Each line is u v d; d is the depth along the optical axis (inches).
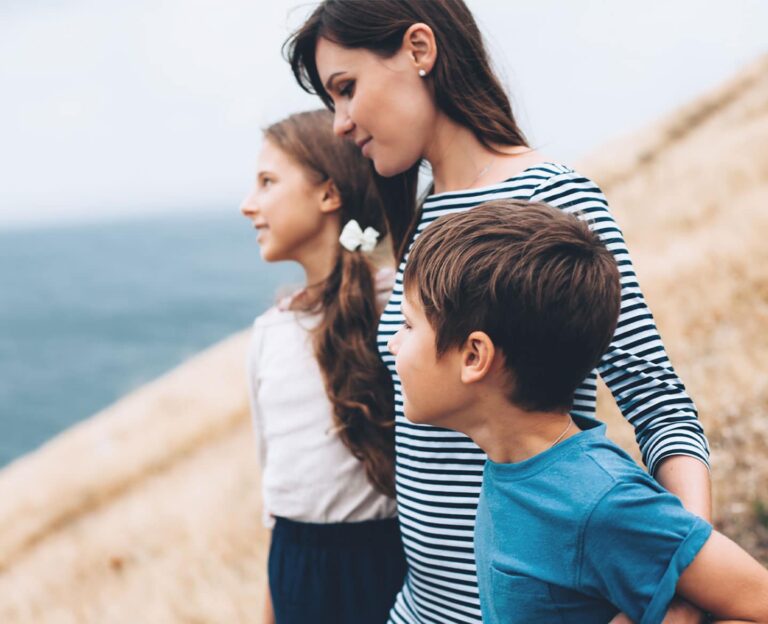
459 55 60.1
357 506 81.2
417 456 61.6
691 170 555.5
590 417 52.2
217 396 499.2
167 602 214.5
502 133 61.7
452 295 43.9
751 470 154.8
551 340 43.3
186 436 439.5
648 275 319.9
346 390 80.4
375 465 79.3
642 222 478.0
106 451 454.0
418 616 64.7
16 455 1911.9
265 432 89.6
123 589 244.1
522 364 43.9
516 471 45.9
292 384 84.6
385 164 63.2
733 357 211.6
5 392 2682.1
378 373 81.5
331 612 81.0
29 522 386.6
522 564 44.4
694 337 242.7
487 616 48.8
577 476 43.2
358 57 60.0
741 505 145.5
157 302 4488.2
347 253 84.4
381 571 81.3
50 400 2513.5
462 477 59.2
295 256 91.3
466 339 44.3
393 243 73.2
